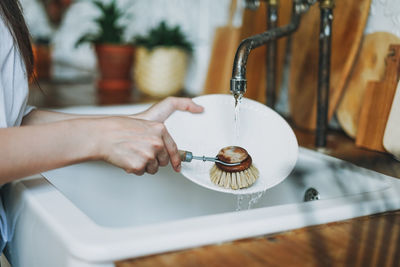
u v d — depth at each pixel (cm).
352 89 92
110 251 41
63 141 52
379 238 48
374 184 67
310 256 43
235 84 61
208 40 150
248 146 77
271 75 101
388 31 85
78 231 44
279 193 84
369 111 84
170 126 76
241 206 84
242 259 42
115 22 169
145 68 153
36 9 241
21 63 67
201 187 87
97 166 88
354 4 88
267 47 100
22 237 56
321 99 84
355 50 87
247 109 78
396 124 76
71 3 241
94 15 241
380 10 87
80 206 85
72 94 157
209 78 132
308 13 101
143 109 116
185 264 41
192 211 88
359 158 79
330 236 48
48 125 53
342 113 94
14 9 65
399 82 76
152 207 90
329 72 83
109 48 164
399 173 70
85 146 53
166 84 152
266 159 73
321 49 82
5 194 62
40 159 51
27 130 51
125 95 157
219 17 143
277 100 116
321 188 77
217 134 79
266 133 76
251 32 116
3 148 49
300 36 103
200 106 78
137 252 42
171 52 149
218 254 43
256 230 47
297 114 103
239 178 66
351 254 44
